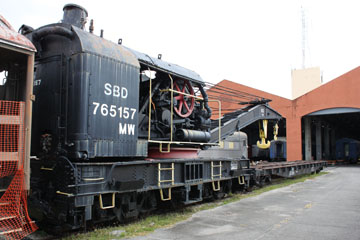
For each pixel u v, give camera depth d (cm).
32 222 536
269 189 1425
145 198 786
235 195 1206
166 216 812
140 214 806
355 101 3088
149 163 762
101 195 639
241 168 1248
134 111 732
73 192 580
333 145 5181
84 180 600
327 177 2127
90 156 617
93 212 664
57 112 647
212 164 1020
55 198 615
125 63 714
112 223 714
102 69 656
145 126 870
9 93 598
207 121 1033
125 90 709
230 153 2208
